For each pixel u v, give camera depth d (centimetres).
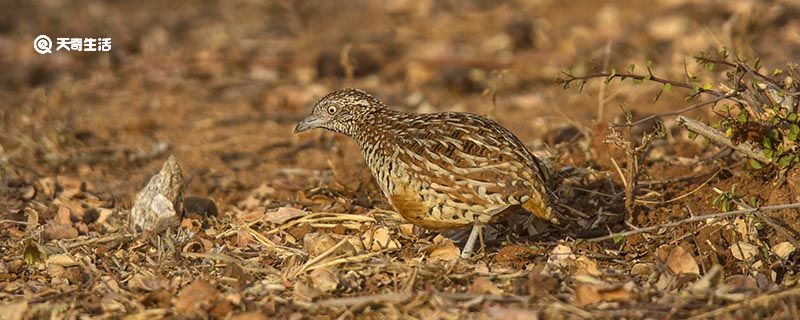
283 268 1002
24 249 1058
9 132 1578
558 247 1008
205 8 2509
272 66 1998
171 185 1134
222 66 2012
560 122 1510
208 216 1204
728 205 977
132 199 1292
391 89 1858
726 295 889
